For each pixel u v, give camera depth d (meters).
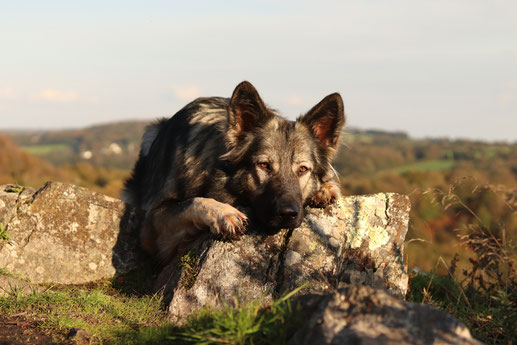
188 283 4.41
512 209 5.55
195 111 5.96
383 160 54.62
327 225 4.88
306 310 3.15
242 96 4.99
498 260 5.44
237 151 5.06
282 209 4.56
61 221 5.33
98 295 4.32
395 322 2.71
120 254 5.59
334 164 5.61
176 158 5.64
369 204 5.05
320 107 5.23
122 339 3.51
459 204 6.04
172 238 5.32
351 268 4.73
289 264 4.58
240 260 4.51
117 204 5.69
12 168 28.17
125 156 74.44
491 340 4.12
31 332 3.50
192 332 3.35
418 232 6.76
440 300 5.55
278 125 5.13
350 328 2.70
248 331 2.97
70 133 112.56
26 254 5.08
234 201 5.13
